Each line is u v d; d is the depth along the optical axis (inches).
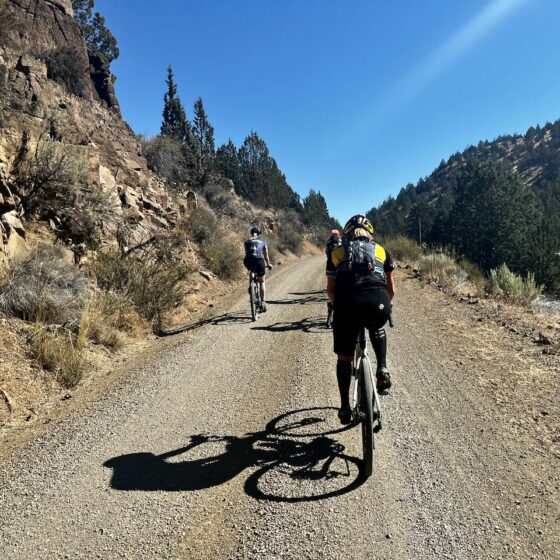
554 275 1341.0
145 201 548.7
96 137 610.2
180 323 356.2
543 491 123.2
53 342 227.0
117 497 126.4
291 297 476.7
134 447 155.7
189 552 104.4
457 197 2249.0
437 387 201.2
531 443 148.4
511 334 276.2
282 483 130.5
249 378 222.4
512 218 1809.8
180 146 1056.2
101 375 231.9
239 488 128.7
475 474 132.9
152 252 418.9
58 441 160.7
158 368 241.1
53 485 133.4
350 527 110.9
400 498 122.2
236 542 107.0
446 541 105.5
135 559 102.8
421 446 150.3
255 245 369.4
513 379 204.4
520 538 106.1
